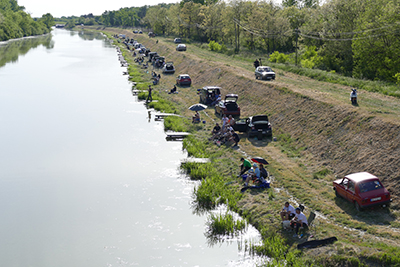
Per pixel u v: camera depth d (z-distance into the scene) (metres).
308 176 19.86
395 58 40.09
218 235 15.37
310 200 16.98
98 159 25.11
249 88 38.78
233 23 89.75
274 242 14.09
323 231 14.16
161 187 20.44
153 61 76.62
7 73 68.62
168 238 15.25
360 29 44.19
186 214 17.33
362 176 15.93
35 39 182.50
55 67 77.25
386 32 40.00
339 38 53.12
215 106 35.44
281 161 22.30
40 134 31.27
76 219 17.06
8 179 21.95
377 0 43.09
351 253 12.29
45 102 44.09
